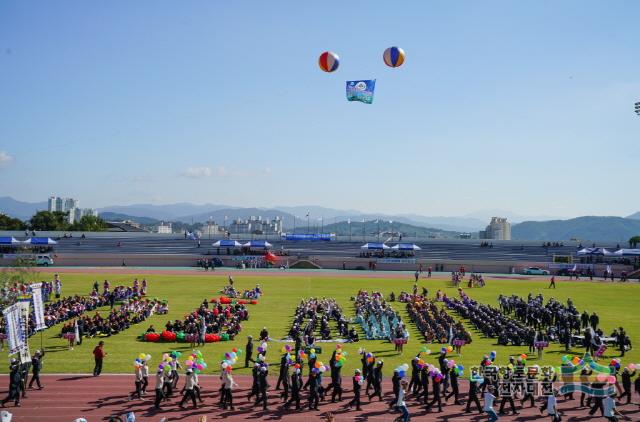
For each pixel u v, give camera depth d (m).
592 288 94.31
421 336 52.31
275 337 50.84
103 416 30.02
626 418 30.50
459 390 35.72
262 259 125.50
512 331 49.84
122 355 43.47
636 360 43.72
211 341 48.53
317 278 103.56
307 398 33.62
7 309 33.03
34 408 31.19
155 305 64.69
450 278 108.06
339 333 52.88
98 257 127.25
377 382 33.41
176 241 159.88
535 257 141.25
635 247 152.50
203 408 31.61
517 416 30.80
